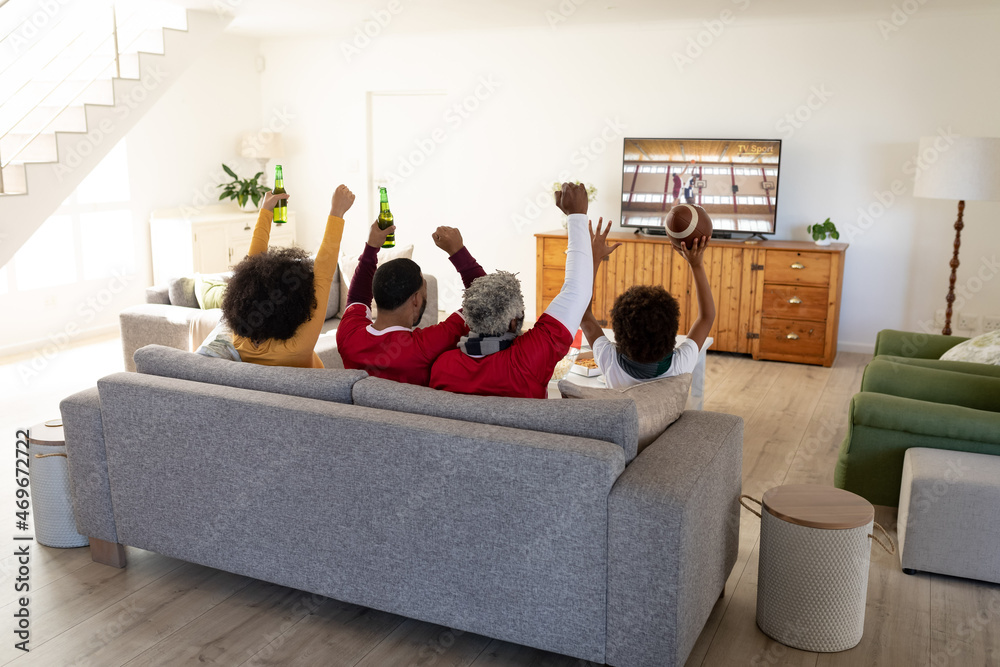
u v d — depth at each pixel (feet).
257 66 24.56
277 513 7.74
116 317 21.06
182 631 7.80
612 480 6.40
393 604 7.43
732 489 7.77
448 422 7.01
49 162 14.64
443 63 22.50
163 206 21.97
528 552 6.75
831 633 7.50
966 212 18.24
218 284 15.08
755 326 18.97
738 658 7.44
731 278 18.97
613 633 6.59
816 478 11.83
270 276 8.09
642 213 20.53
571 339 7.38
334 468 7.35
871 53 18.39
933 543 8.76
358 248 24.72
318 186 24.79
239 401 7.64
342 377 7.72
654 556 6.29
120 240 20.97
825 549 7.30
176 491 8.21
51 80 16.76
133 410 8.21
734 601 8.44
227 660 7.36
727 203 19.72
